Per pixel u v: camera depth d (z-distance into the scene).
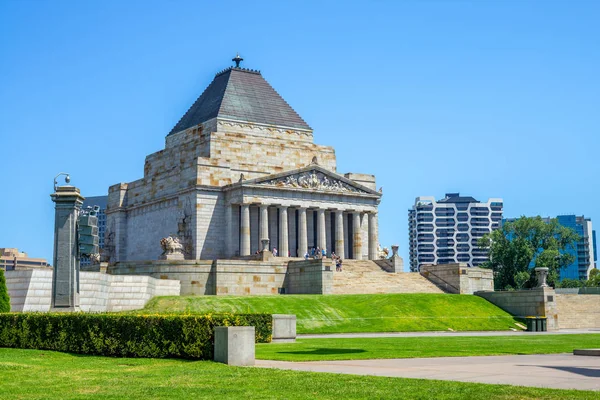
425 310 93.62
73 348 47.03
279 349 50.59
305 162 143.00
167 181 139.12
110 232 153.38
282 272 114.44
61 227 57.28
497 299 103.00
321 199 136.12
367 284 113.81
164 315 44.47
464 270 115.06
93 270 111.44
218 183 131.62
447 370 36.75
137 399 28.08
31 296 70.75
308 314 86.06
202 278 108.56
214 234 130.12
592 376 33.81
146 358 42.97
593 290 133.38
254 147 137.62
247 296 94.00
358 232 139.88
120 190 151.62
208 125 140.88
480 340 64.38
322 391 29.03
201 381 32.47
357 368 37.94
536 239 183.50
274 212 135.88
